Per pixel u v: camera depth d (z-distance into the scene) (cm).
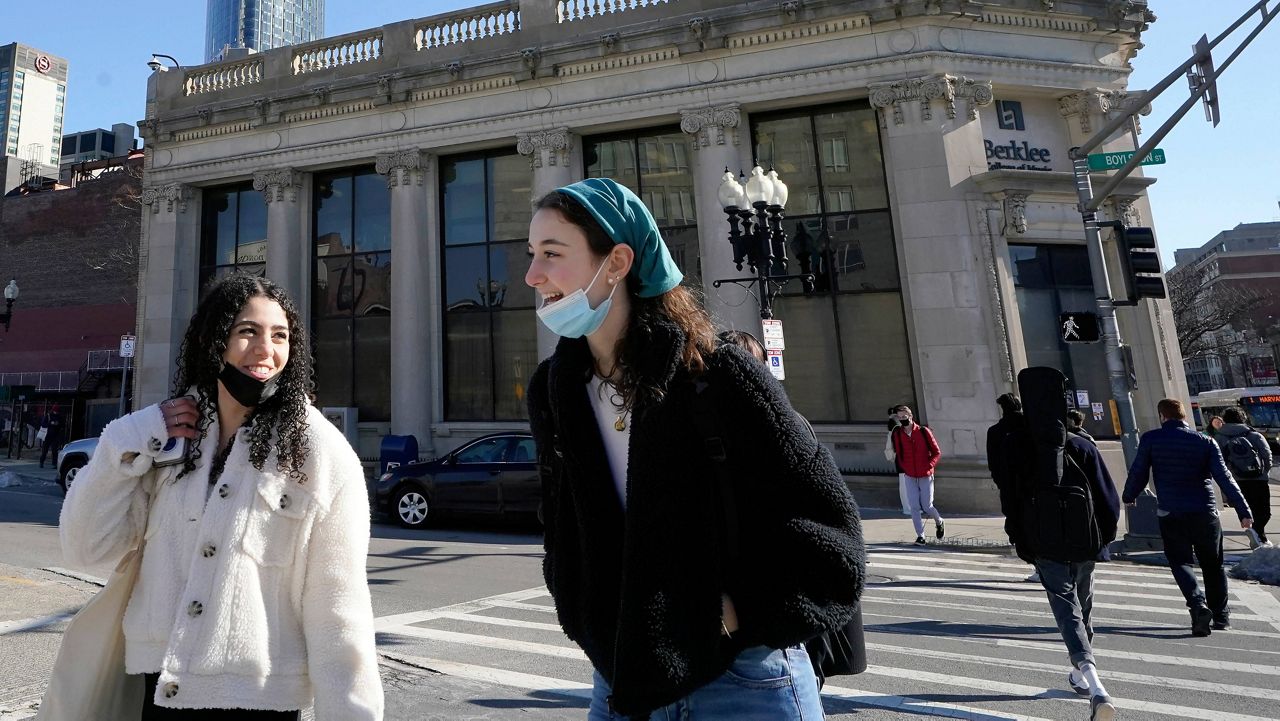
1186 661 515
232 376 174
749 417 135
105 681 175
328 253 1842
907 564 903
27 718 359
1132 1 1551
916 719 407
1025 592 743
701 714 143
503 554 962
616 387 144
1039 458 450
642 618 131
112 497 170
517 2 1748
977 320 1394
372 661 175
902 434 1066
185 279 1912
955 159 1444
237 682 161
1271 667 501
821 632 129
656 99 1602
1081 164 1118
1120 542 1022
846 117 1557
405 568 866
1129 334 1465
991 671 489
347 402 1775
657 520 134
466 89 1725
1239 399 3319
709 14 1563
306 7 16150
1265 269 6569
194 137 1928
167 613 165
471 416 1698
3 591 645
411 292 1706
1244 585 794
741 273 1507
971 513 1327
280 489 173
